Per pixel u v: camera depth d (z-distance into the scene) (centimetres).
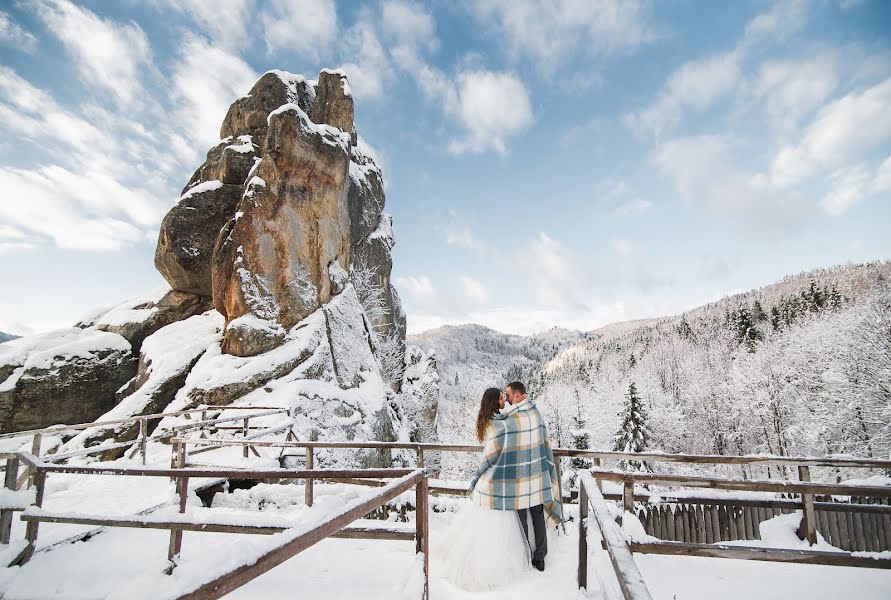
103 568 372
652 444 3072
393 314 2936
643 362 7569
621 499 496
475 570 340
